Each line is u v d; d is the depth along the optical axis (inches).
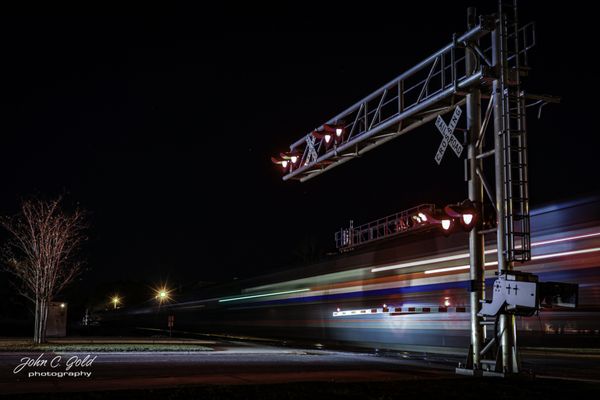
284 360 703.1
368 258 890.7
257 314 1290.6
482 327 546.3
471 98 575.2
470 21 565.3
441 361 727.7
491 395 403.2
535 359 576.7
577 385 453.7
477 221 549.3
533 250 564.7
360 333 897.5
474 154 566.3
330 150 778.2
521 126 527.2
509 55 534.9
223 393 392.8
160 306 2329.0
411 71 640.4
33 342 1011.9
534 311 491.5
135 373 533.3
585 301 510.3
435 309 692.7
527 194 516.1
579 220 523.5
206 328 1652.3
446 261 715.4
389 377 513.0
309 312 1061.1
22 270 1037.2
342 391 406.6
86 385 439.8
